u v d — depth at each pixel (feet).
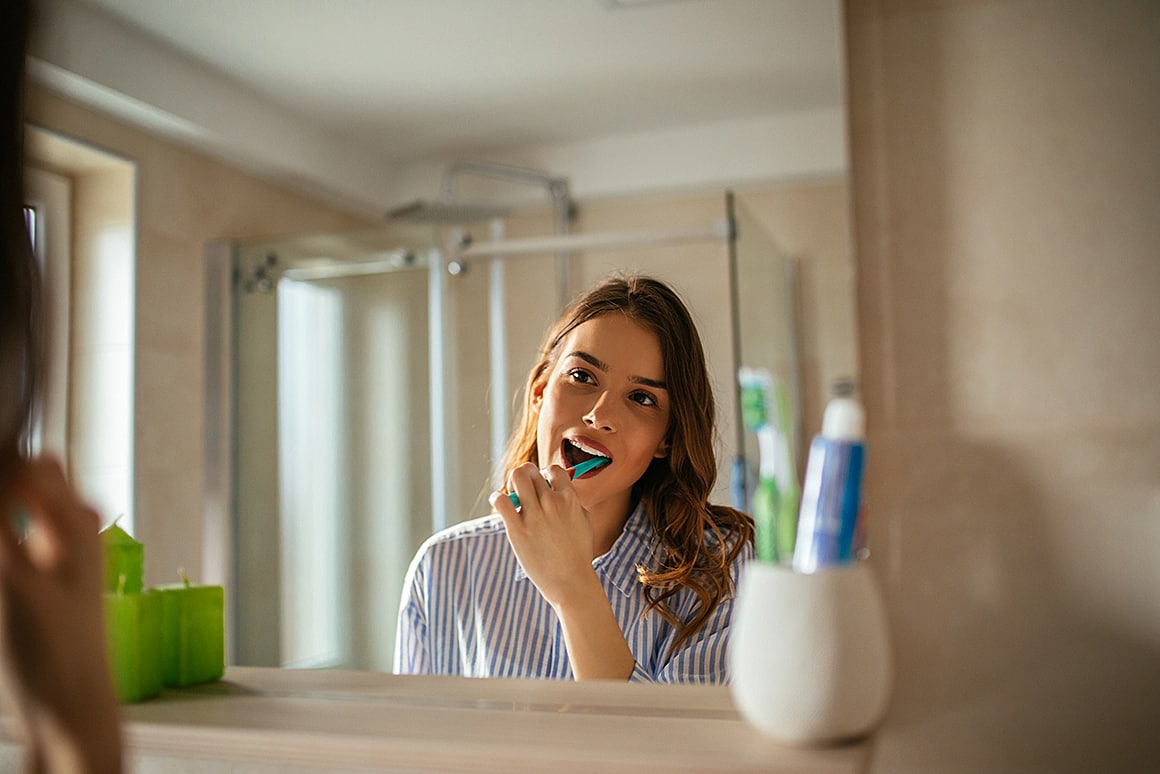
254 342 3.25
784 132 2.68
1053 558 2.18
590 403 2.92
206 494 3.21
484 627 3.07
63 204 2.95
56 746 1.33
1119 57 2.23
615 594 2.82
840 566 1.85
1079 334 2.20
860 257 2.33
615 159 2.89
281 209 3.20
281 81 3.06
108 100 2.93
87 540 1.43
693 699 2.40
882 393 2.30
